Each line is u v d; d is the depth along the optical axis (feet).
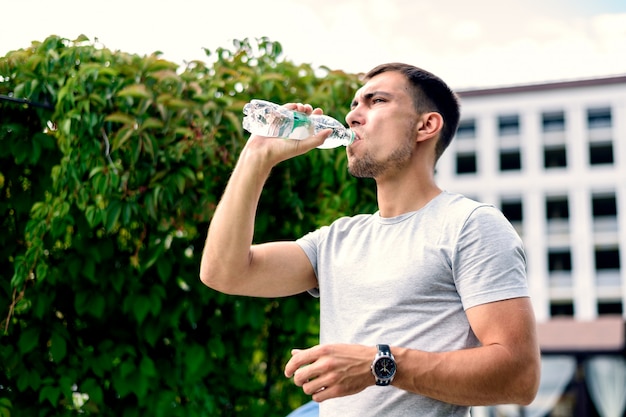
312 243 6.34
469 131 104.47
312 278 6.38
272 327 10.94
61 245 10.06
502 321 5.28
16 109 10.38
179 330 10.22
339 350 5.20
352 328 5.68
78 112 9.65
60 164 10.39
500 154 102.99
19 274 9.71
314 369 5.17
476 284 5.38
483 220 5.54
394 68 6.29
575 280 99.19
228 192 6.05
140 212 9.62
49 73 10.21
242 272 6.06
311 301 10.77
